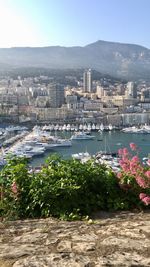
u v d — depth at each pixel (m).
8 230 6.87
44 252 5.58
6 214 8.28
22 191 8.67
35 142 114.62
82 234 6.39
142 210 8.70
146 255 5.43
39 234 6.50
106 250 5.61
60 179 8.87
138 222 7.14
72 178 8.91
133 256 5.39
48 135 137.75
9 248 5.80
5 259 5.38
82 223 7.35
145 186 8.96
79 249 5.65
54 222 7.58
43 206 8.33
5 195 8.75
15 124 188.00
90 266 5.07
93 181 9.13
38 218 8.16
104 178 9.30
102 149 106.88
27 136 135.88
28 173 9.27
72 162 9.55
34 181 8.71
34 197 8.39
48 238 6.23
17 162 9.85
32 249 5.72
